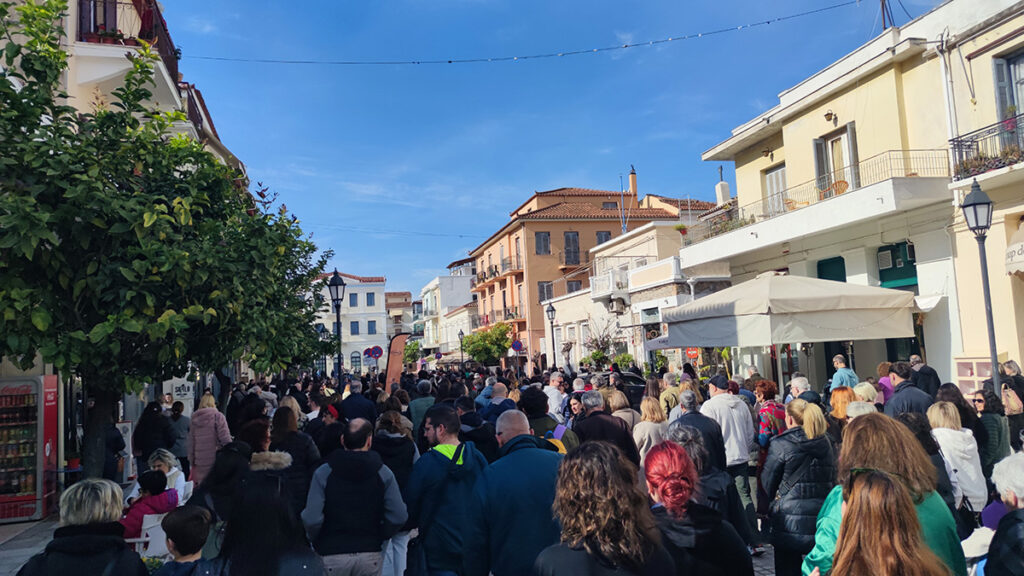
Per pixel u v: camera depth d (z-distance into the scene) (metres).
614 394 7.23
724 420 7.36
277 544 2.93
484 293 57.12
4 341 5.18
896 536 2.31
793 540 4.49
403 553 5.60
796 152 17.12
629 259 31.44
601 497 2.46
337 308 17.25
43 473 9.77
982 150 12.48
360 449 4.77
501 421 4.14
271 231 7.25
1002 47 12.24
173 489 5.75
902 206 13.03
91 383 6.07
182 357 7.00
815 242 16.84
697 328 11.12
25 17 6.21
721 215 20.77
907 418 4.47
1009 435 6.47
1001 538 2.76
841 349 16.77
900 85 14.35
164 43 13.47
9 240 4.99
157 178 6.79
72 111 6.32
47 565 3.10
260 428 5.96
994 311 12.44
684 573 2.80
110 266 5.58
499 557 3.56
